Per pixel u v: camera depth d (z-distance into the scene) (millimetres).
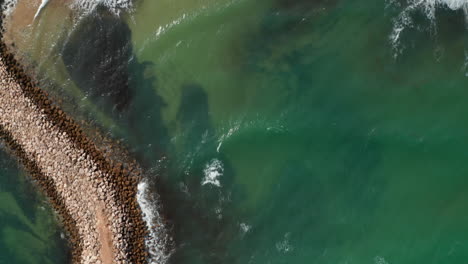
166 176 25578
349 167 23844
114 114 26359
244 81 25828
